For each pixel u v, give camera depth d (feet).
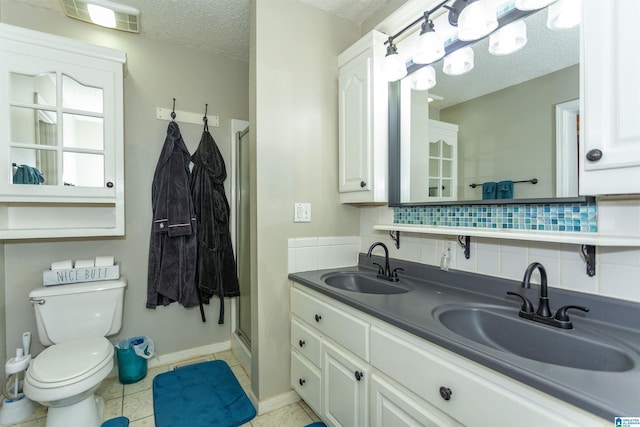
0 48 5.43
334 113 6.51
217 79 8.27
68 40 5.91
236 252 8.43
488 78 4.37
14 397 5.51
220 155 8.11
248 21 6.79
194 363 7.63
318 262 6.32
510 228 4.11
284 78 5.93
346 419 4.36
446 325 3.67
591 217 3.35
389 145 5.72
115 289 6.48
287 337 6.02
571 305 3.35
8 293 6.11
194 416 5.56
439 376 2.99
